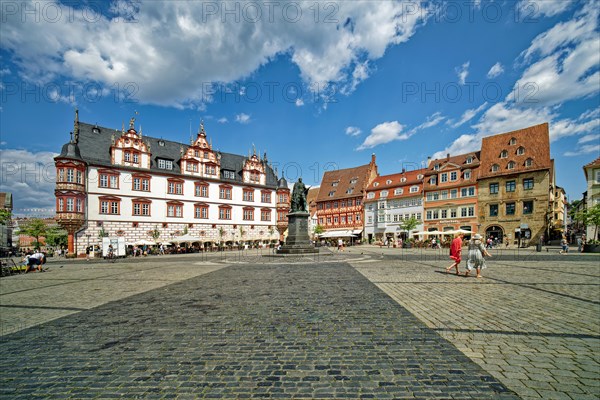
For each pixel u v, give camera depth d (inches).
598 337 195.8
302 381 145.3
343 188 2775.6
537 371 150.6
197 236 1941.4
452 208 2014.0
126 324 243.8
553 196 2066.9
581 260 776.3
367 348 183.2
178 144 2046.0
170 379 150.3
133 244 1641.2
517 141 1859.0
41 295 398.0
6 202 3002.0
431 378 145.6
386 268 606.2
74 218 1478.8
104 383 147.9
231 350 184.4
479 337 198.2
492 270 559.8
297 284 415.2
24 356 183.3
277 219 2380.7
